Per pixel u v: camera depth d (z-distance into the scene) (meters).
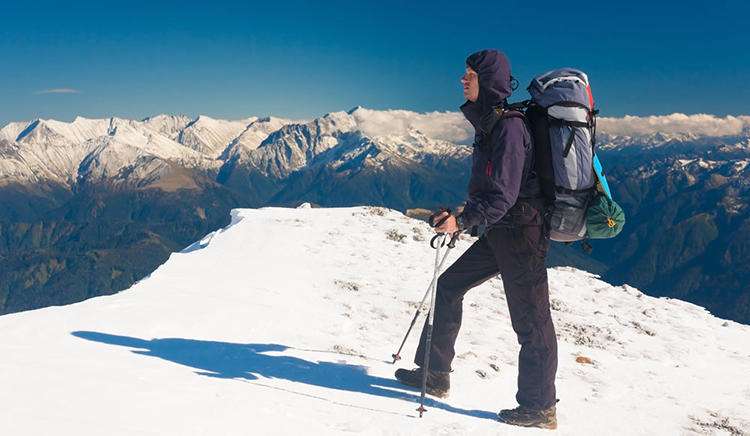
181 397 4.43
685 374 8.52
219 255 12.56
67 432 3.37
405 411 5.18
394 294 10.88
